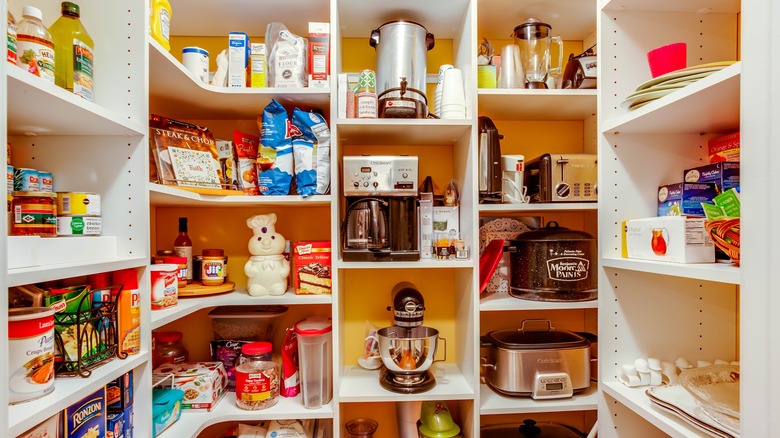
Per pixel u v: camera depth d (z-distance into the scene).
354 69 1.73
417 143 1.71
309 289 1.43
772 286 0.59
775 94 0.58
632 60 1.12
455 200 1.59
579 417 1.75
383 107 1.39
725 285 1.12
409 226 1.43
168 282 1.21
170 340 1.50
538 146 1.77
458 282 1.65
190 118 1.68
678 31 1.12
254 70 1.41
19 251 0.69
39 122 0.87
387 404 1.72
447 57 1.75
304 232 1.72
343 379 1.52
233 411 1.34
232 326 1.56
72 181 0.98
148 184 1.00
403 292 1.49
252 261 1.46
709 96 0.80
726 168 0.93
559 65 1.56
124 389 0.97
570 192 1.45
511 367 1.41
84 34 0.93
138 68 0.98
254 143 1.54
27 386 0.70
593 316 1.68
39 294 0.81
